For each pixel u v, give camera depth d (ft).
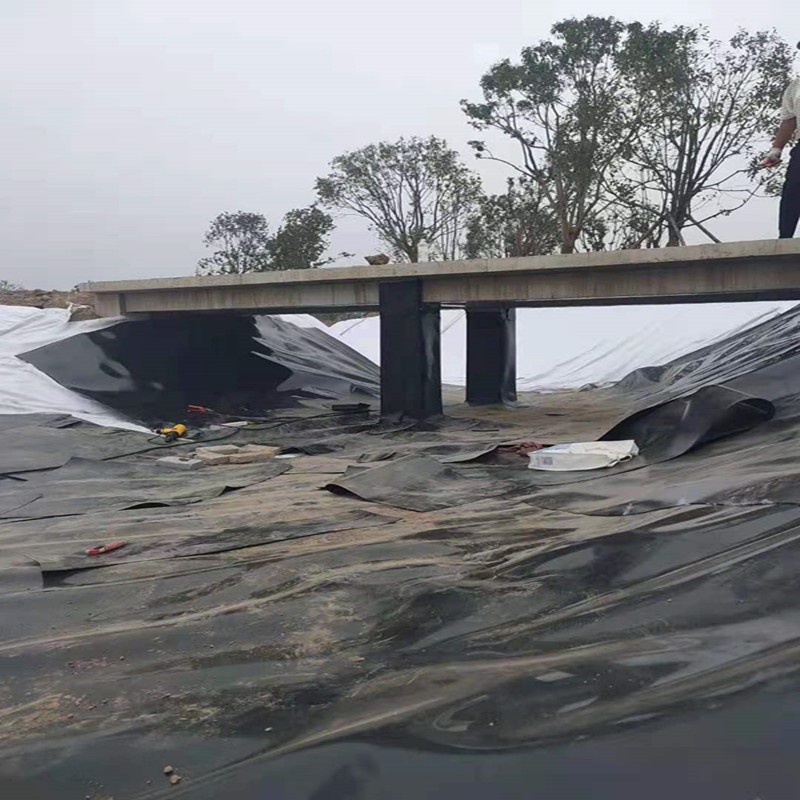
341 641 14.33
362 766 8.80
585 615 13.30
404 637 14.05
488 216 131.34
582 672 10.64
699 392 31.40
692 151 109.40
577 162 112.78
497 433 48.62
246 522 24.72
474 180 143.33
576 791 8.13
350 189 144.25
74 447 43.32
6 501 31.30
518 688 10.36
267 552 20.79
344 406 60.39
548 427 51.19
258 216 151.84
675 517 18.54
